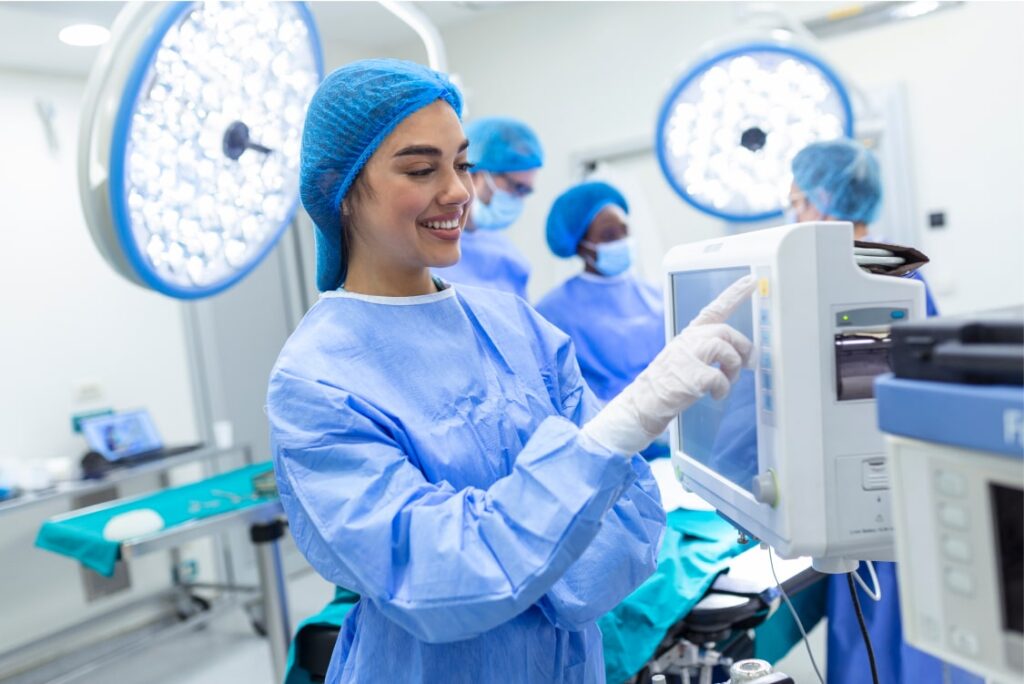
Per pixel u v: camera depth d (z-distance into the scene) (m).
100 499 3.18
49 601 3.00
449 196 0.89
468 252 2.33
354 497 0.76
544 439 0.76
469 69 4.08
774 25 2.01
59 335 3.09
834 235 0.68
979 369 0.48
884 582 1.64
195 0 1.10
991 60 2.78
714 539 1.50
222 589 3.29
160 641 3.12
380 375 0.92
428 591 0.72
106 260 1.17
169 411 3.44
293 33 1.29
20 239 3.01
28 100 3.05
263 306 3.83
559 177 3.87
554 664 0.95
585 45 3.72
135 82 1.05
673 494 1.68
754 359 0.74
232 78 1.22
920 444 0.51
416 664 0.89
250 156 1.29
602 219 2.36
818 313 0.68
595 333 2.32
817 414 0.69
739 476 0.82
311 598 3.52
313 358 0.89
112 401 3.24
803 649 2.31
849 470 0.69
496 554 0.73
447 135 0.89
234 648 3.01
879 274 0.76
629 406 0.72
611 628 1.32
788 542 0.69
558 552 0.71
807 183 1.72
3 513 2.52
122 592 3.22
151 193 1.15
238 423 3.70
